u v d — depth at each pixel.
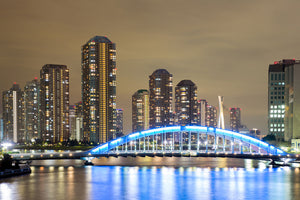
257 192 134.25
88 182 157.88
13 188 139.88
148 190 139.12
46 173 190.38
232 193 132.50
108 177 174.88
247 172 198.00
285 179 167.25
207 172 199.12
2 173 169.12
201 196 127.25
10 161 185.12
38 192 132.62
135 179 168.38
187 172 198.75
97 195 128.75
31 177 172.00
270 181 160.88
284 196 127.12
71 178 169.75
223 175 183.75
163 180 165.25
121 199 122.44
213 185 150.38
